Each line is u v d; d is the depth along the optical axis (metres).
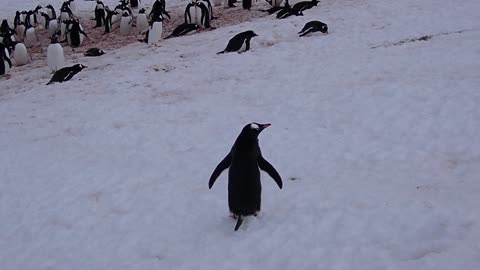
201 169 6.86
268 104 9.62
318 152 7.05
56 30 20.83
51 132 9.53
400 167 6.24
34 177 7.31
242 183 4.70
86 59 16.56
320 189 5.70
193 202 5.79
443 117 7.70
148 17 22.62
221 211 5.46
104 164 7.56
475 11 14.67
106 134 8.98
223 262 4.46
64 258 4.98
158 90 11.67
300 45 14.16
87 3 27.41
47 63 16.55
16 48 16.97
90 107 10.83
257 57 13.53
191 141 8.13
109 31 20.95
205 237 4.93
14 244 5.43
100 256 4.91
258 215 5.15
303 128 8.10
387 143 7.11
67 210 6.04
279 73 11.75
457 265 3.89
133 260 4.75
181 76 12.68
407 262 4.03
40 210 6.16
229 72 12.46
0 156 8.45
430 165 6.21
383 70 10.61
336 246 4.45
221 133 8.34
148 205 5.91
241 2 24.42
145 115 9.87
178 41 17.25
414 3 17.14
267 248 4.58
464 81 9.02
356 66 11.27
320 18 17.16
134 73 13.46
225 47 15.36
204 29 19.08
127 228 5.42
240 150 4.62
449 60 10.51
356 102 8.88
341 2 19.77
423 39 12.76
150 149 7.99
